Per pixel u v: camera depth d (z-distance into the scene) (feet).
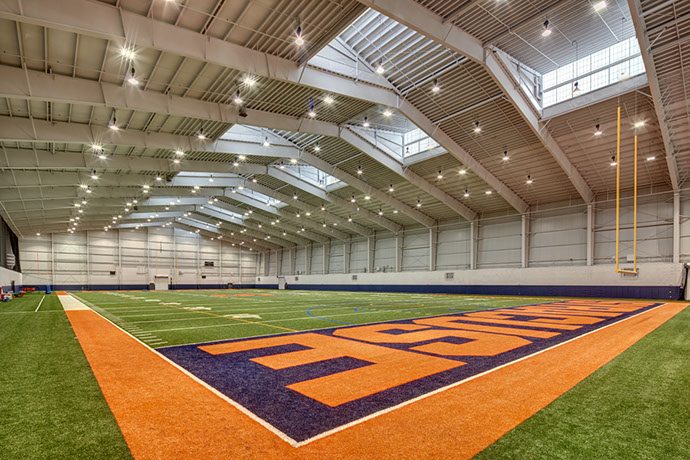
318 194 100.58
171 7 32.78
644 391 13.01
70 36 33.65
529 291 89.97
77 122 51.78
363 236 139.54
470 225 106.32
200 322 34.78
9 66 36.45
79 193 83.71
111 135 54.65
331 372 15.80
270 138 72.08
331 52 46.96
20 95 36.70
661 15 39.96
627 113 55.57
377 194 95.50
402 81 53.62
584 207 85.05
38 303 66.23
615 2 44.11
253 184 104.27
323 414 10.88
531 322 34.14
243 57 38.83
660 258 73.97
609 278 78.59
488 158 72.74
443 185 88.69
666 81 48.96
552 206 90.02
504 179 81.41
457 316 40.45
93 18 30.37
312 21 36.35
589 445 8.79
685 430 9.69
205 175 93.81
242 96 49.14
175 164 73.72
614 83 52.08
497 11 40.88
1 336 26.58
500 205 97.14
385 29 47.03
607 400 12.05
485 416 10.66
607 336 25.18
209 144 63.67
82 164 64.23
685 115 54.54
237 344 22.81
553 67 57.88
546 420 10.36
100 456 8.32
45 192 79.56
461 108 57.88
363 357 18.84
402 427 9.87
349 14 36.09
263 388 13.51
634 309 49.19
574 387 13.46
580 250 84.89
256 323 33.88
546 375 15.12
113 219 130.41
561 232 88.38
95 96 40.91
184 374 15.55
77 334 27.32
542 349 20.70
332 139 71.36
